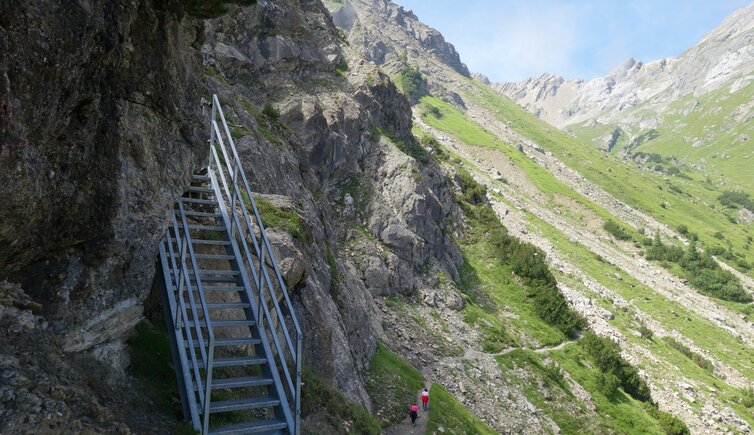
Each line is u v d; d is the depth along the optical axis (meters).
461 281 77.94
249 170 33.84
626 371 66.56
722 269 139.62
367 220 67.25
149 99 11.05
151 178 11.12
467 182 107.50
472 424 40.47
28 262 8.92
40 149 8.13
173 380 11.77
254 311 11.97
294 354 11.56
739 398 76.12
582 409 55.56
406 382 40.81
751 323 116.50
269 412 13.79
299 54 76.75
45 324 9.05
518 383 54.50
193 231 14.80
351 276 47.97
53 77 7.93
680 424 60.91
